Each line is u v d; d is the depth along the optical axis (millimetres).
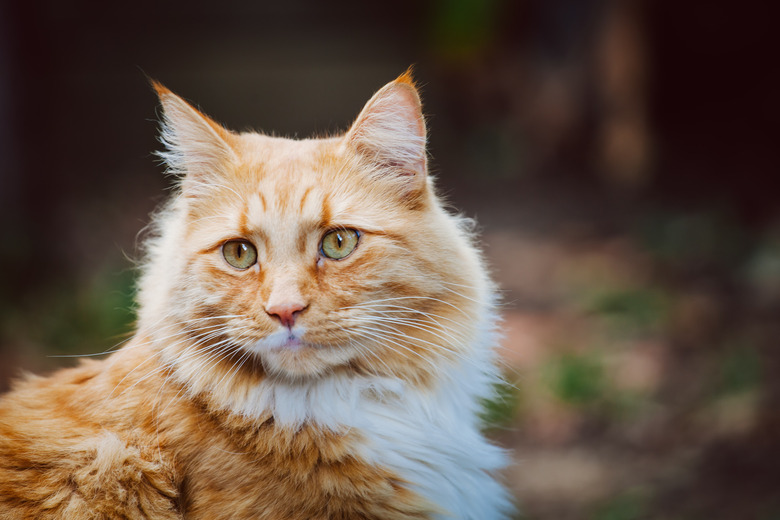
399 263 2715
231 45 17125
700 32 13273
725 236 9008
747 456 4895
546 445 5539
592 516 4559
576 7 13336
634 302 7652
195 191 2838
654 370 6289
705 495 4586
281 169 2770
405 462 2732
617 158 12391
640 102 12344
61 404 2840
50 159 12172
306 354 2625
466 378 2949
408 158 2859
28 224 9055
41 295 7738
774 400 5426
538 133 13945
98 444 2629
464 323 2883
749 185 10961
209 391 2711
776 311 7031
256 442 2670
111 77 15695
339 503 2635
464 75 14969
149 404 2725
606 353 6668
